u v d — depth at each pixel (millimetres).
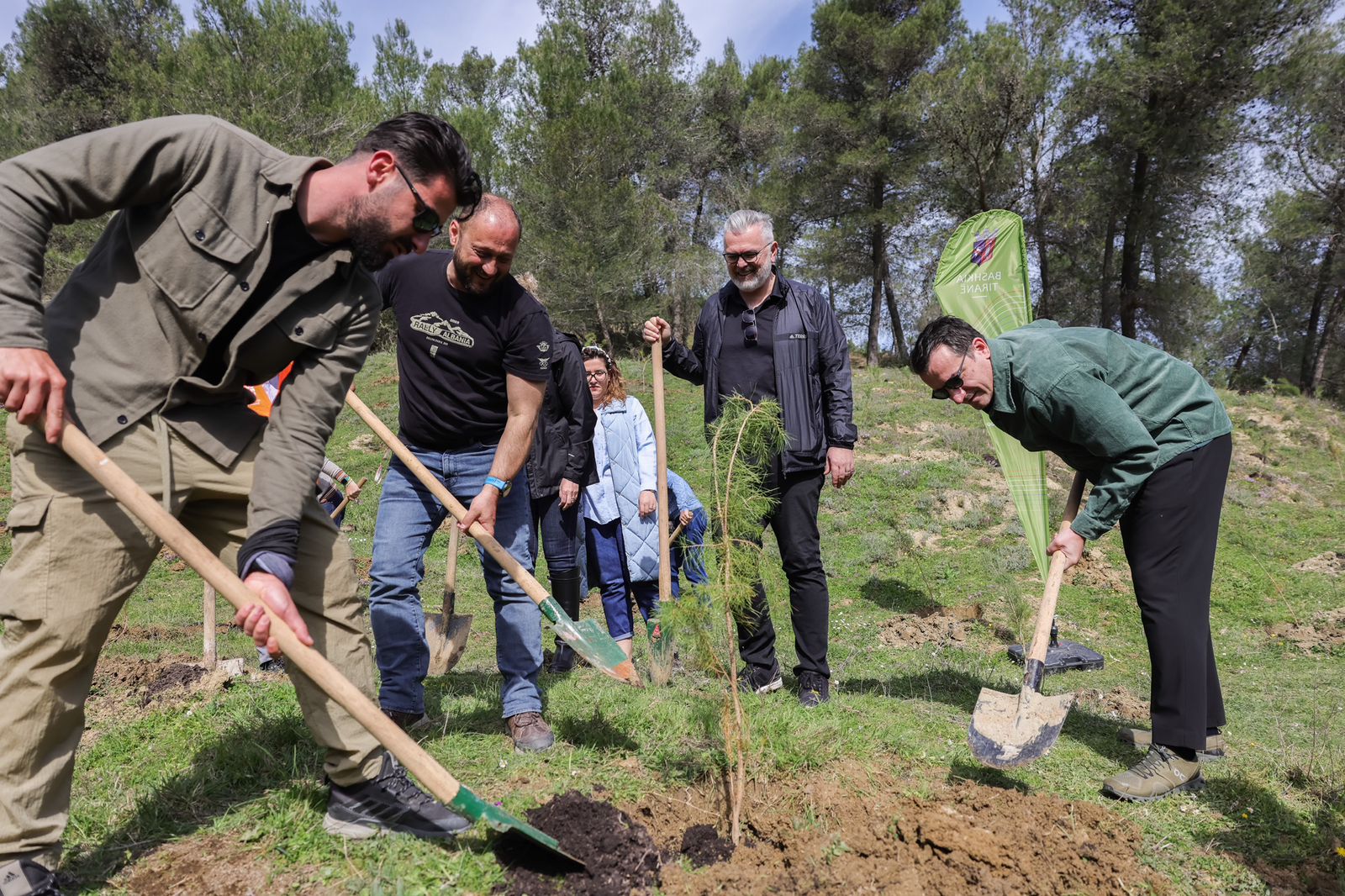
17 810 2262
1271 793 3523
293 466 2480
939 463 11680
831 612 7719
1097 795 3545
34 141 21406
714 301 4797
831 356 4637
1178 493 3555
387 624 3631
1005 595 6984
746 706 3900
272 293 2443
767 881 2631
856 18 25125
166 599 8188
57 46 23469
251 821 2854
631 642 5668
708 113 30453
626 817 2830
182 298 2320
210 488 2518
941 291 6801
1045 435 3797
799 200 27891
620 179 21953
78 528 2273
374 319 2693
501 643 3670
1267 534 9773
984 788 3316
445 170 2473
